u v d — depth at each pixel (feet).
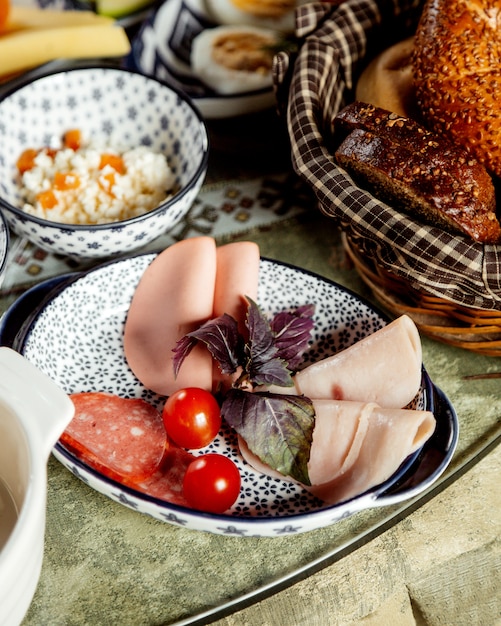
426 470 1.53
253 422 1.55
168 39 2.49
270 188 2.23
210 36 2.51
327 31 2.06
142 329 1.78
